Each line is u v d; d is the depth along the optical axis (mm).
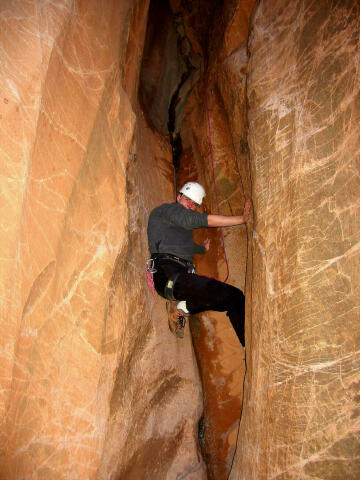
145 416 3186
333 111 2406
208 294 3113
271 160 2721
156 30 4633
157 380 3350
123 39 3301
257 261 2744
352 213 2229
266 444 2420
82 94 2705
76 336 2619
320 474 2129
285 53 2809
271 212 2652
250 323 2863
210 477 3605
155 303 3566
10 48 2238
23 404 2408
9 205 2232
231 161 3996
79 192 2672
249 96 3000
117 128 3059
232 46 3738
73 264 2629
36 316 2430
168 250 3309
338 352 2186
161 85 4699
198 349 3924
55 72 2459
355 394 2111
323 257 2291
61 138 2529
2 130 2188
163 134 4570
